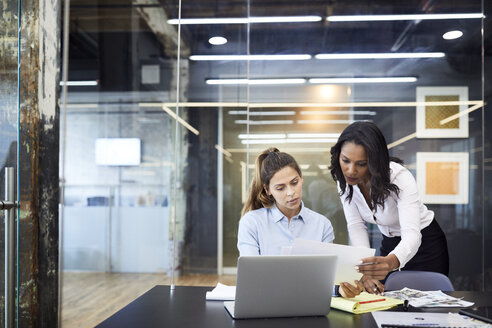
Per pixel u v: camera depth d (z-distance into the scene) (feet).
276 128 12.98
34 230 5.32
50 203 5.51
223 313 4.85
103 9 16.71
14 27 4.96
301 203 6.78
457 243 12.31
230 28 14.66
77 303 14.05
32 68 5.32
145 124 16.58
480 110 12.48
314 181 12.75
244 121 14.69
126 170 16.56
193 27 14.78
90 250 16.55
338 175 7.44
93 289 15.48
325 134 12.83
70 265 16.53
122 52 16.70
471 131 12.46
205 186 14.92
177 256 15.05
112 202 16.56
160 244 16.21
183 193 15.07
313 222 6.73
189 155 14.96
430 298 5.36
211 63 14.74
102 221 16.55
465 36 12.66
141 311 4.93
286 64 13.07
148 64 16.58
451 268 12.30
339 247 4.95
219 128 14.80
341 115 12.83
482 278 12.21
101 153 16.63
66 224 16.60
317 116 12.89
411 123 12.60
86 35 16.85
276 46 13.11
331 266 4.64
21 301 5.27
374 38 12.88
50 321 5.54
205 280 14.92
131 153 16.55
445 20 12.73
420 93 12.65
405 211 7.00
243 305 4.57
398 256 6.48
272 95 13.04
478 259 12.25
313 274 4.62
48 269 5.49
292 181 6.23
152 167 16.46
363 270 5.18
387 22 12.87
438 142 12.50
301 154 12.85
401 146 12.59
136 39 16.63
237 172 14.76
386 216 7.79
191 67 14.76
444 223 12.38
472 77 12.55
